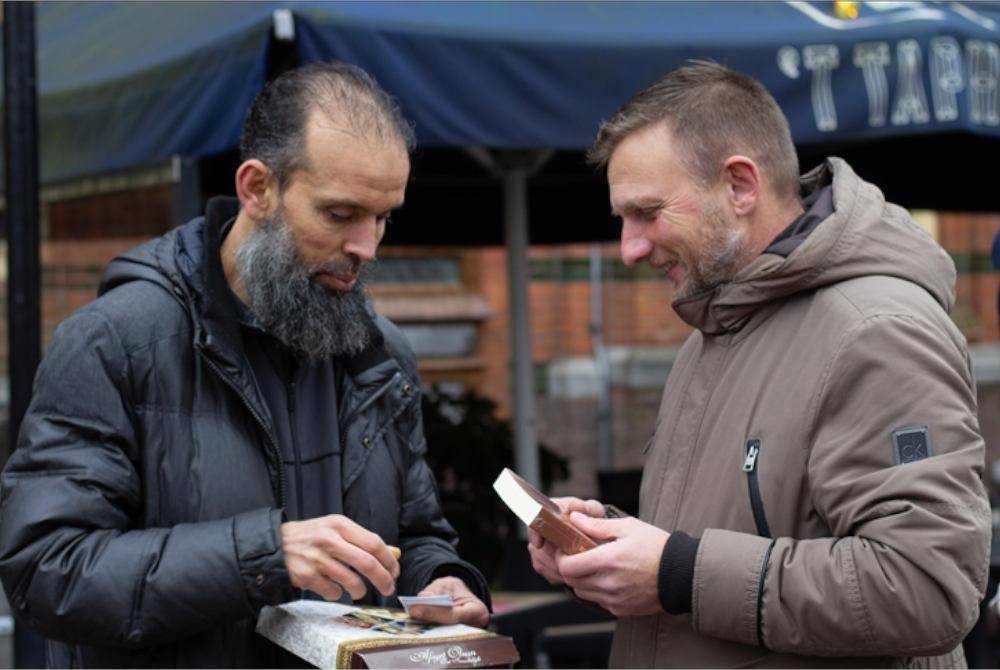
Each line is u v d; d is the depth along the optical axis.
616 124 1.99
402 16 3.00
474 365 8.19
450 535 2.28
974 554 1.71
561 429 8.33
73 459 1.83
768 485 1.83
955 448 1.73
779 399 1.84
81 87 3.61
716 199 1.93
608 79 3.17
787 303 1.91
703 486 1.92
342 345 1.95
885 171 5.62
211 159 4.55
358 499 2.06
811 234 1.85
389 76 2.95
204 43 3.05
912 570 1.68
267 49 2.86
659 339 8.53
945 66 3.38
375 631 1.82
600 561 1.82
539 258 8.34
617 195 1.98
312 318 1.91
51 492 1.82
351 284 1.95
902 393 1.74
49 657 2.07
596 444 8.37
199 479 1.90
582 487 8.34
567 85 3.14
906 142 5.57
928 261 1.88
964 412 1.76
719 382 1.96
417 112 2.98
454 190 6.07
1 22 3.22
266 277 1.90
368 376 2.09
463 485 4.56
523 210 4.76
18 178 2.83
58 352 1.89
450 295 8.16
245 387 1.92
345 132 1.86
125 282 1.99
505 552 4.42
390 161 1.88
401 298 8.05
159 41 3.34
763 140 1.95
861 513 1.73
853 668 1.81
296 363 2.06
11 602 1.87
